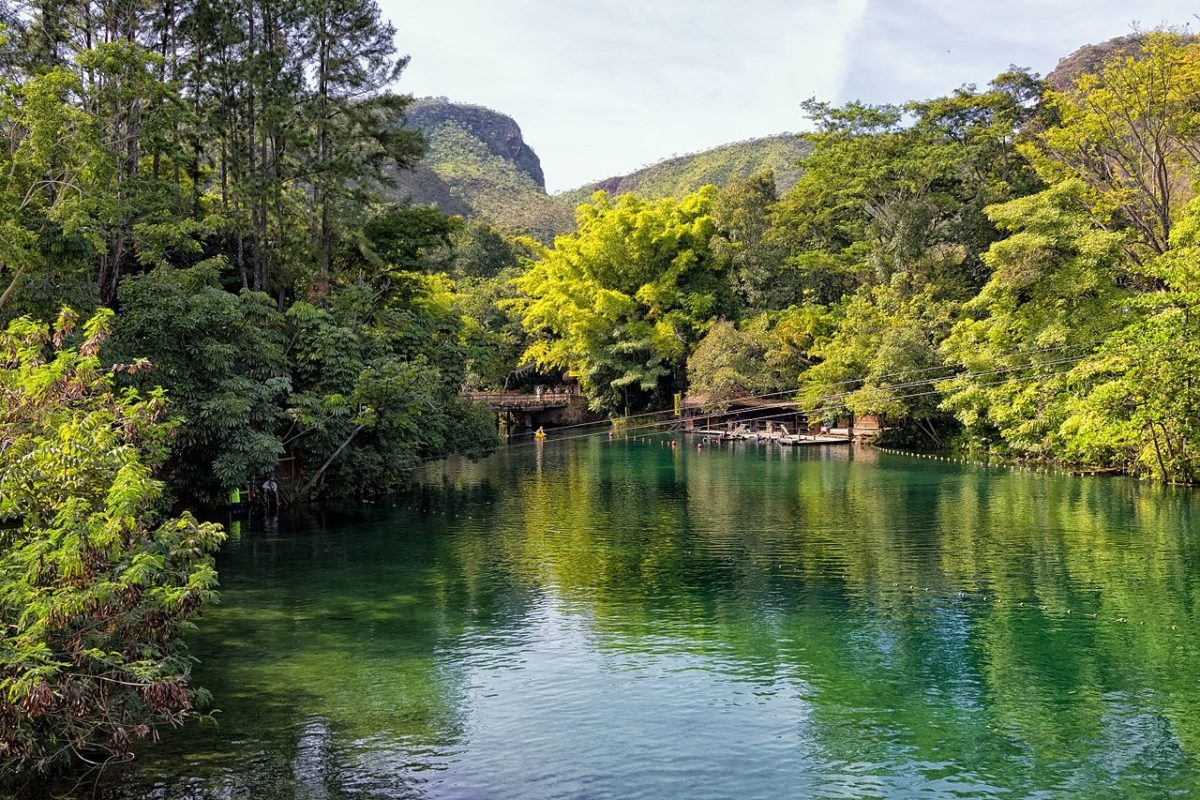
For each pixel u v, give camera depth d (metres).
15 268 26.95
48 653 10.42
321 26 45.88
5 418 13.51
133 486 11.66
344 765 12.91
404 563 26.45
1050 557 26.33
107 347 28.83
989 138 68.25
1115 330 43.78
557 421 91.38
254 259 43.06
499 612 21.02
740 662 17.41
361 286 44.75
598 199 95.94
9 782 12.01
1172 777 12.62
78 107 32.09
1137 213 51.06
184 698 11.33
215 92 42.31
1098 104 49.31
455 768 12.84
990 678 16.47
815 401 65.69
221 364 31.31
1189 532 29.66
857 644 18.47
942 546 28.20
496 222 165.25
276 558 27.20
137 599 11.88
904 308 62.19
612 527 32.69
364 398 36.50
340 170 45.91
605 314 87.88
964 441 58.34
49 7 35.72
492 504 38.91
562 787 12.30
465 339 64.06
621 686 16.14
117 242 35.62
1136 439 40.69
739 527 32.34
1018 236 49.00
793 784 12.42
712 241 88.50
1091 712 14.90
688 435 81.38
